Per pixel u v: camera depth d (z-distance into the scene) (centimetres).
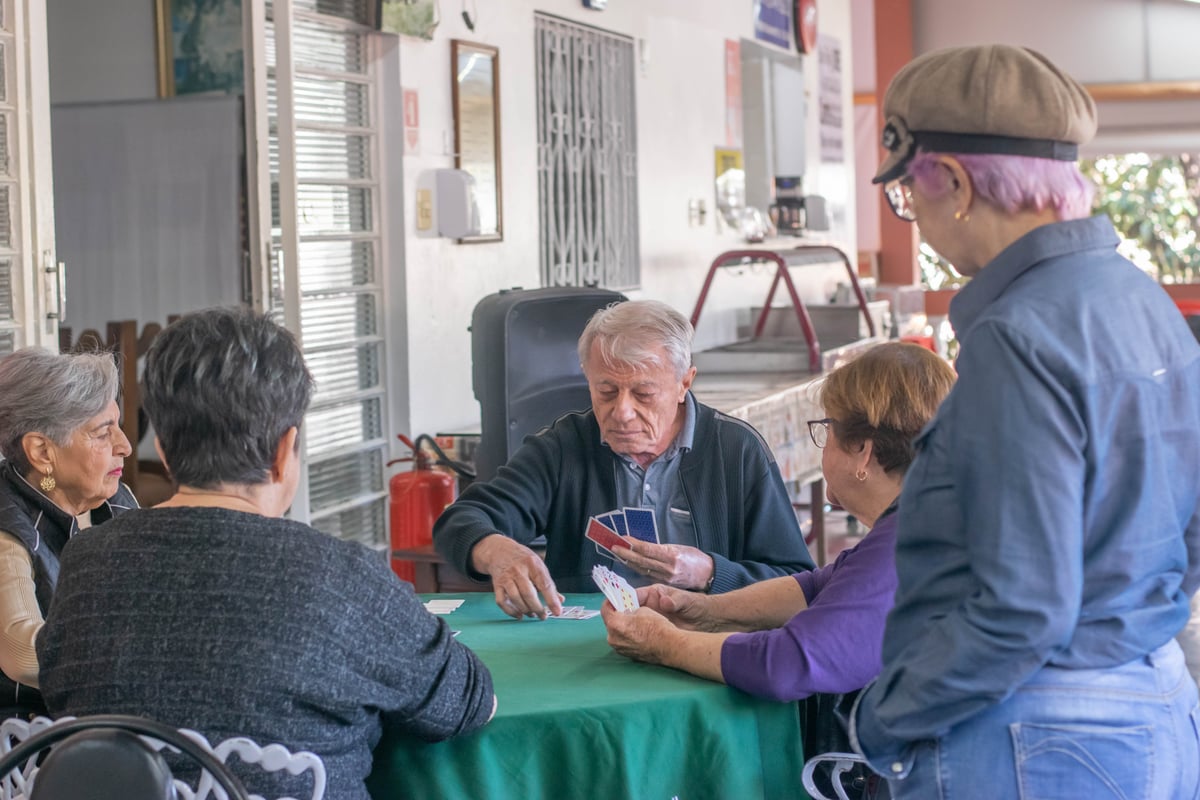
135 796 150
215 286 520
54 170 537
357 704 171
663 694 197
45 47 372
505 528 276
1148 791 151
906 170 162
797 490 570
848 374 198
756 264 794
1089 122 156
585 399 407
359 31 482
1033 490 142
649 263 673
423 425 507
